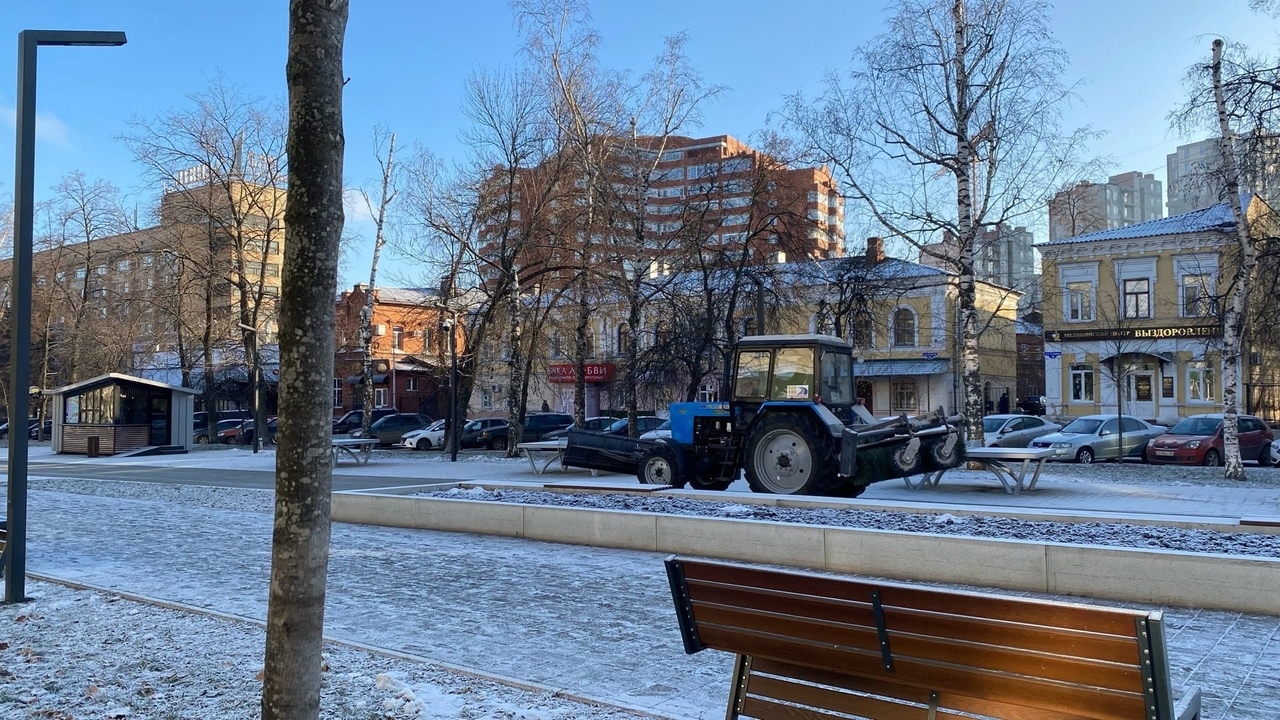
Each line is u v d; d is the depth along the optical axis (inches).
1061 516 429.1
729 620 174.4
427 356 1867.6
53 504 661.3
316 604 137.3
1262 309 887.1
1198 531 393.4
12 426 327.9
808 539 370.6
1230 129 767.7
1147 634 126.8
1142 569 303.9
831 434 585.9
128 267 1814.7
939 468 644.7
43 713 198.5
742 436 655.8
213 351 1891.0
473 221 1204.5
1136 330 1658.5
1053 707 138.0
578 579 361.4
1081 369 1748.3
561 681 223.8
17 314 327.9
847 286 1223.5
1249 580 289.3
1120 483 737.6
